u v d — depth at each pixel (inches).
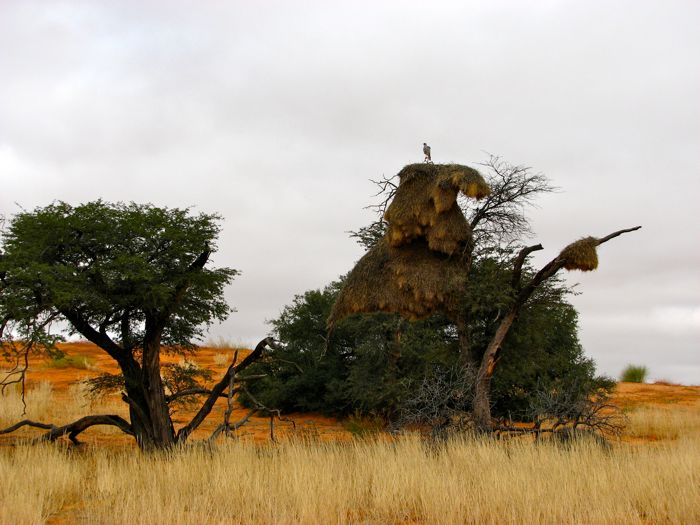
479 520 367.2
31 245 571.8
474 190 623.8
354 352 976.9
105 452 570.3
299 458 483.5
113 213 605.0
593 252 615.2
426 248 683.4
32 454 502.6
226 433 578.9
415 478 438.3
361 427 827.4
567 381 831.7
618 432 695.7
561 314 871.7
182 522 345.4
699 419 894.4
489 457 499.5
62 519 376.5
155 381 609.3
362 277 699.4
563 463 473.7
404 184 676.7
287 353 1010.1
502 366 746.2
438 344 813.2
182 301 650.8
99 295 571.2
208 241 640.4
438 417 660.7
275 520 357.4
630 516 367.6
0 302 543.8
